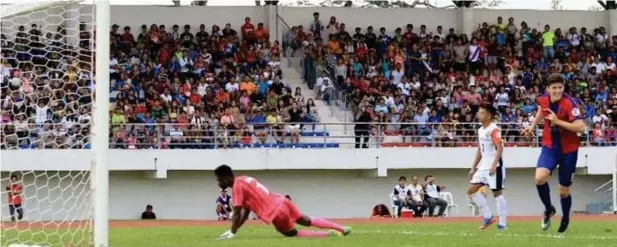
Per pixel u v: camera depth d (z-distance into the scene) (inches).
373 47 1683.1
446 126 1518.2
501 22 1760.6
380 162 1455.5
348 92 1584.6
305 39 1674.5
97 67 584.7
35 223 1006.4
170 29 1670.8
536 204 1535.4
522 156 1483.8
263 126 1461.6
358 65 1630.2
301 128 1488.7
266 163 1421.0
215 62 1596.9
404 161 1461.6
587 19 1820.9
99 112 583.5
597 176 1556.3
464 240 619.8
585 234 685.3
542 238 637.9
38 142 1285.7
